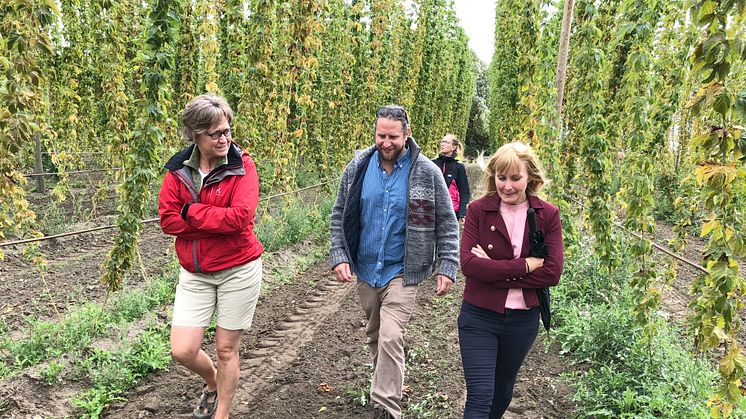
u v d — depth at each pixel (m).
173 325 2.99
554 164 6.27
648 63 4.66
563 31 6.48
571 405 3.62
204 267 2.93
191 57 7.55
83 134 11.17
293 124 9.44
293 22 6.30
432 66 13.66
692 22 2.20
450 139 6.46
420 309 5.71
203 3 5.82
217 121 2.76
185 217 2.80
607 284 5.57
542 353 4.47
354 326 5.15
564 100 8.91
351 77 10.86
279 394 3.74
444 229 3.25
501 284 2.68
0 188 3.68
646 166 4.44
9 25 3.53
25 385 3.50
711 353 4.54
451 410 3.51
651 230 4.24
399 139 3.12
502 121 13.09
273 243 7.75
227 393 3.07
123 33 7.59
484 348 2.72
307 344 4.68
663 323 4.59
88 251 7.76
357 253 3.36
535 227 2.69
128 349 4.07
